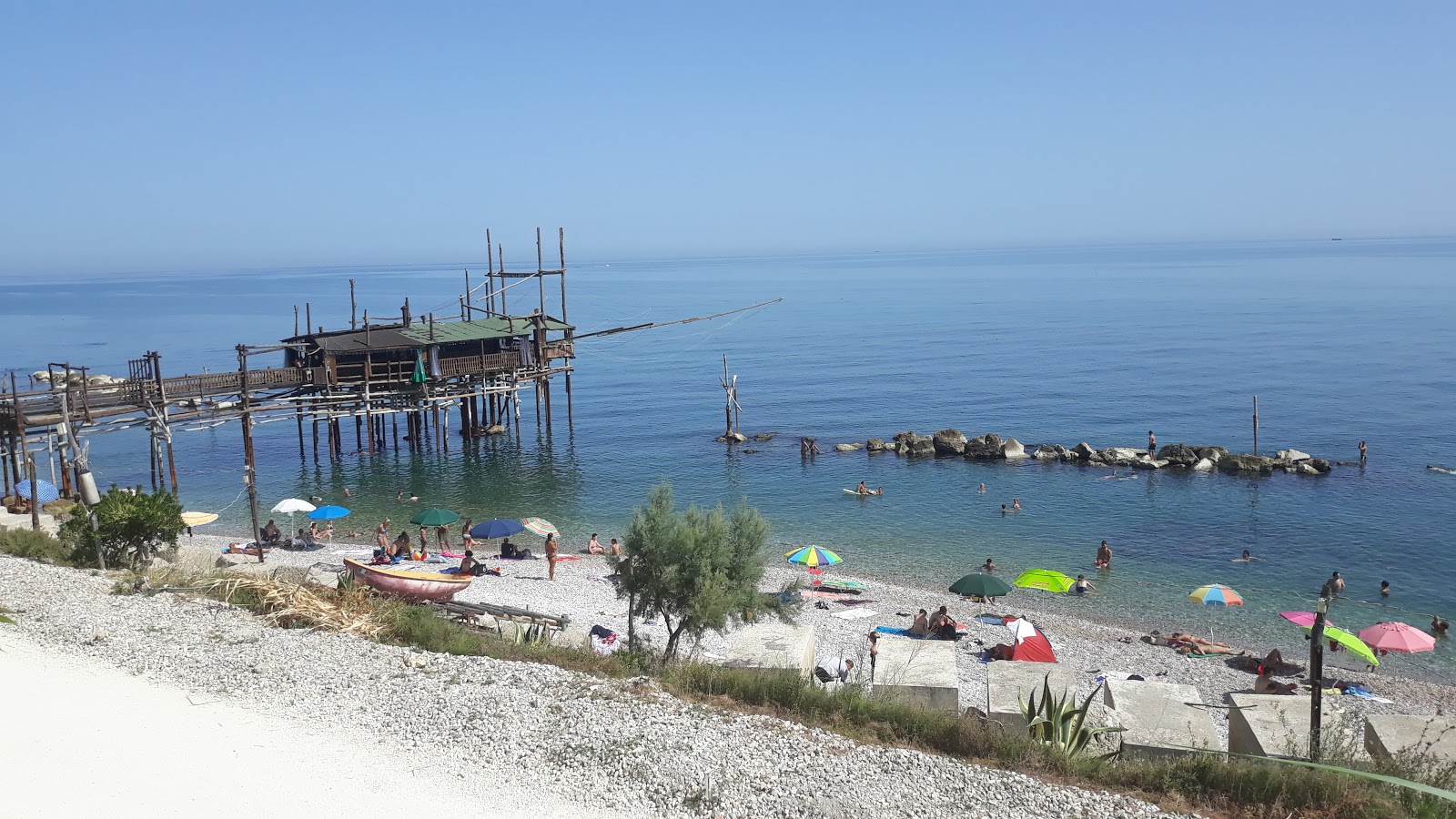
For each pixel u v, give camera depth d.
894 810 14.82
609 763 16.36
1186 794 15.30
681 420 89.25
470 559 41.19
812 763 16.22
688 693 19.48
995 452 71.56
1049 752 16.55
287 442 81.62
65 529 31.45
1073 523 54.19
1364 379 100.50
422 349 68.81
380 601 25.16
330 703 18.94
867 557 48.12
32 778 15.64
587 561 45.62
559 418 91.62
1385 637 30.34
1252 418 83.94
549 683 19.59
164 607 24.56
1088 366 117.69
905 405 95.44
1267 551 48.44
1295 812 14.38
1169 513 55.75
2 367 133.25
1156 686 22.14
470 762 16.64
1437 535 50.12
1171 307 198.88
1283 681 31.14
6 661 20.55
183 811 15.02
